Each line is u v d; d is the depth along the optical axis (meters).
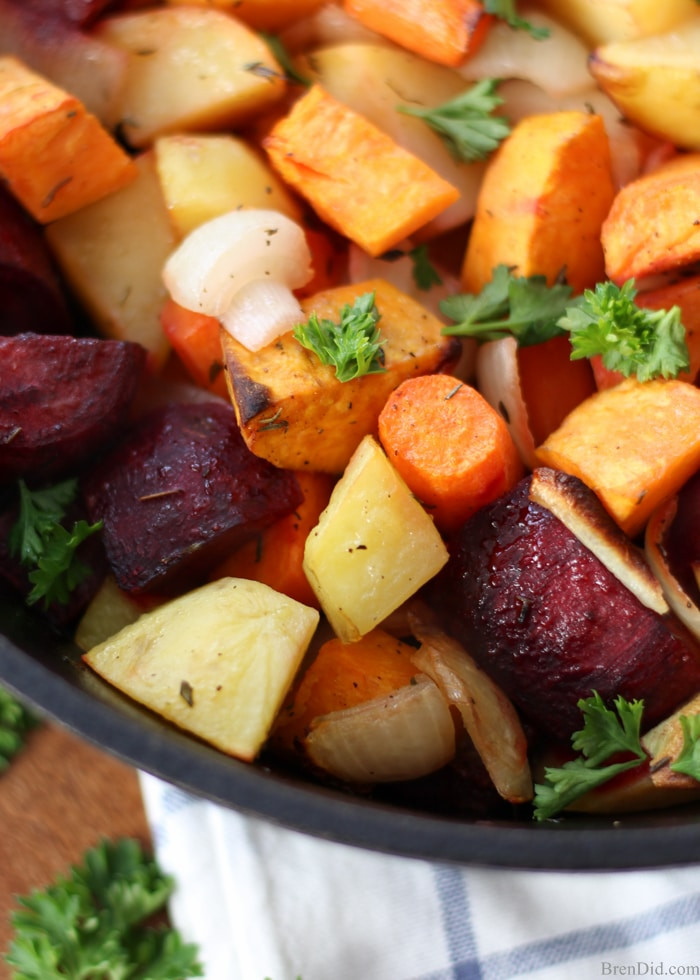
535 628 0.33
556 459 0.34
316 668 0.34
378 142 0.35
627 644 0.32
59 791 0.37
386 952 0.36
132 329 0.36
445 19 0.36
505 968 0.36
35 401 0.33
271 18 0.37
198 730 0.32
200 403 0.35
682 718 0.32
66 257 0.36
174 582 0.34
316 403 0.33
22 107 0.34
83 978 0.36
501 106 0.37
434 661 0.33
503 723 0.33
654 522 0.34
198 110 0.36
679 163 0.35
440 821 0.30
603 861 0.30
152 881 0.37
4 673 0.31
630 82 0.35
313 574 0.33
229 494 0.34
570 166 0.35
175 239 0.36
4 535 0.34
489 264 0.36
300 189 0.35
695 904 0.36
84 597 0.34
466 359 0.36
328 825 0.30
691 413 0.33
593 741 0.32
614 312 0.33
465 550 0.33
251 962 0.36
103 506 0.34
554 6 0.36
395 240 0.35
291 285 0.35
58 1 0.36
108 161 0.35
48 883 0.37
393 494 0.33
